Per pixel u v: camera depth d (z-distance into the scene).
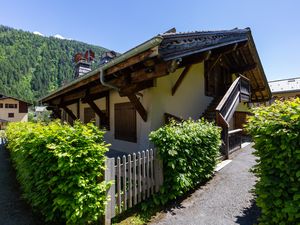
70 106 12.91
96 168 2.79
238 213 3.29
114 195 3.04
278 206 2.23
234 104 8.38
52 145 2.63
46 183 2.79
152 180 3.75
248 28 8.87
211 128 4.96
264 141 2.41
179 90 7.23
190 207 3.53
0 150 10.09
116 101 7.93
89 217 2.70
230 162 6.47
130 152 6.97
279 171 2.27
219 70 10.61
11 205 3.78
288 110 2.30
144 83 5.75
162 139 3.75
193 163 4.16
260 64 10.91
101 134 3.06
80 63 15.58
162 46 4.04
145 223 3.02
